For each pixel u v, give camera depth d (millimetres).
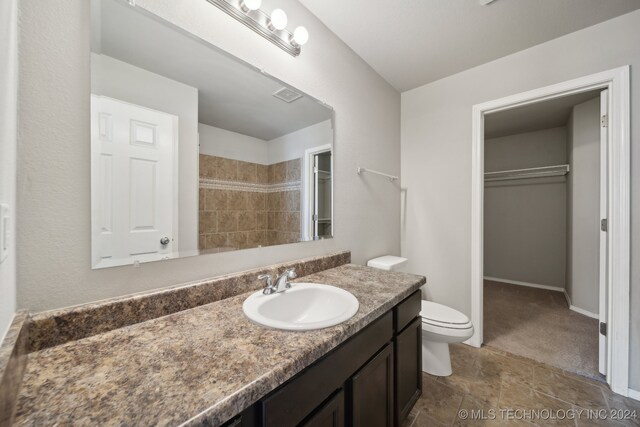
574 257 2730
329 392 747
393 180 2320
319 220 1571
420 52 1846
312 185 1521
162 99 924
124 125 834
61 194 711
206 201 1055
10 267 576
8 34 547
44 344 646
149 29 885
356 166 1864
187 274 987
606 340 1601
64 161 717
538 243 3607
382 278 1346
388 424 1067
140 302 804
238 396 491
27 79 655
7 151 545
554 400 1445
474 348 1997
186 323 798
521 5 1433
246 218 1196
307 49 1463
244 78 1168
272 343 679
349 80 1784
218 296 1000
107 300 766
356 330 824
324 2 1408
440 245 2217
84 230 751
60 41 710
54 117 699
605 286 1607
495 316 2596
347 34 1659
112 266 802
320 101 1542
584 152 2643
